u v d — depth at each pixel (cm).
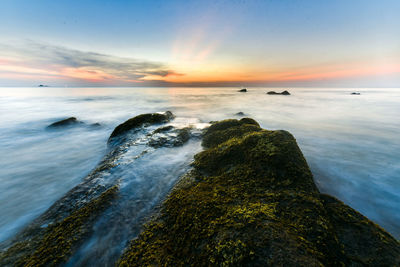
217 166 647
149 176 652
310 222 345
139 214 471
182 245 348
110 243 389
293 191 448
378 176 772
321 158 957
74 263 350
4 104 3588
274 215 363
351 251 301
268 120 2031
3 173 912
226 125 1127
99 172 716
